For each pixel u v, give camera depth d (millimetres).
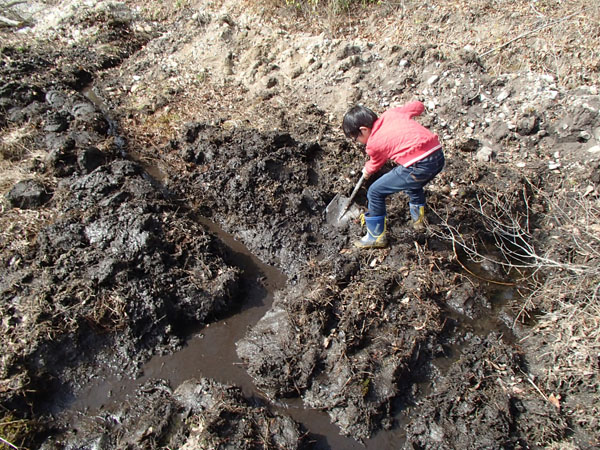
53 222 4129
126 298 3658
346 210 4309
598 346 3346
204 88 6277
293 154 4789
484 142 5047
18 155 4902
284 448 3020
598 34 5418
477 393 3295
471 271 4188
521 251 4383
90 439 3121
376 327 3631
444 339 3697
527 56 5523
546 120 4902
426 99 5418
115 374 3508
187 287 3873
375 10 7027
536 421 3154
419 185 3676
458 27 6270
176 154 5219
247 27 6902
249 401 3355
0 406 3115
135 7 8086
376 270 3977
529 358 3568
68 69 6586
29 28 7867
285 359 3469
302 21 7039
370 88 5703
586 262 3971
